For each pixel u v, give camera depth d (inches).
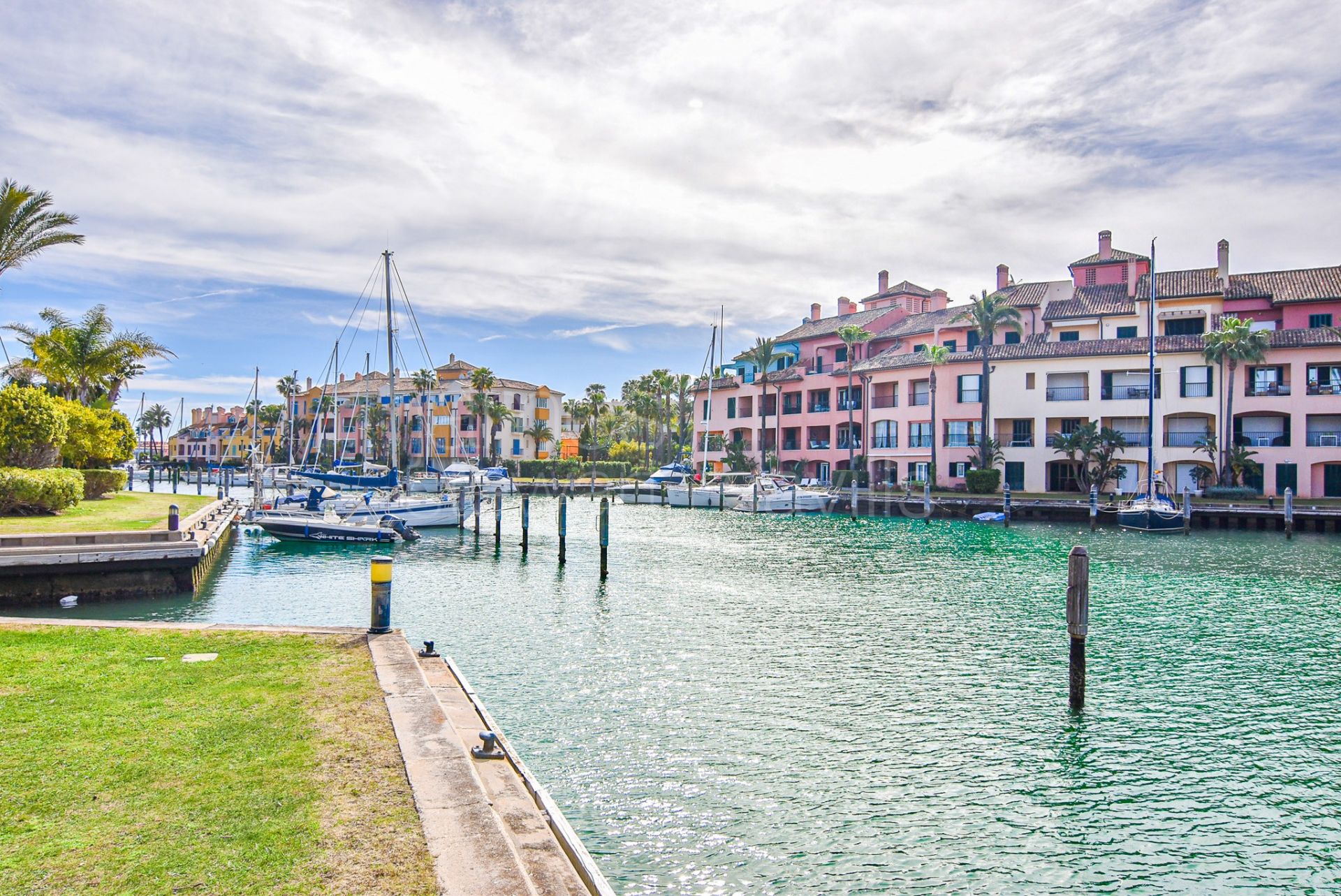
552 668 660.7
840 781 454.6
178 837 235.3
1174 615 898.7
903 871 365.4
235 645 460.8
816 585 1093.8
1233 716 569.9
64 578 856.9
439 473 2513.5
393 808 255.6
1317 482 2129.7
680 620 849.5
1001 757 493.4
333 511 1685.5
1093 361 2370.8
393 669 413.4
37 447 1323.8
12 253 1338.6
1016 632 807.7
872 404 2847.0
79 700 354.6
